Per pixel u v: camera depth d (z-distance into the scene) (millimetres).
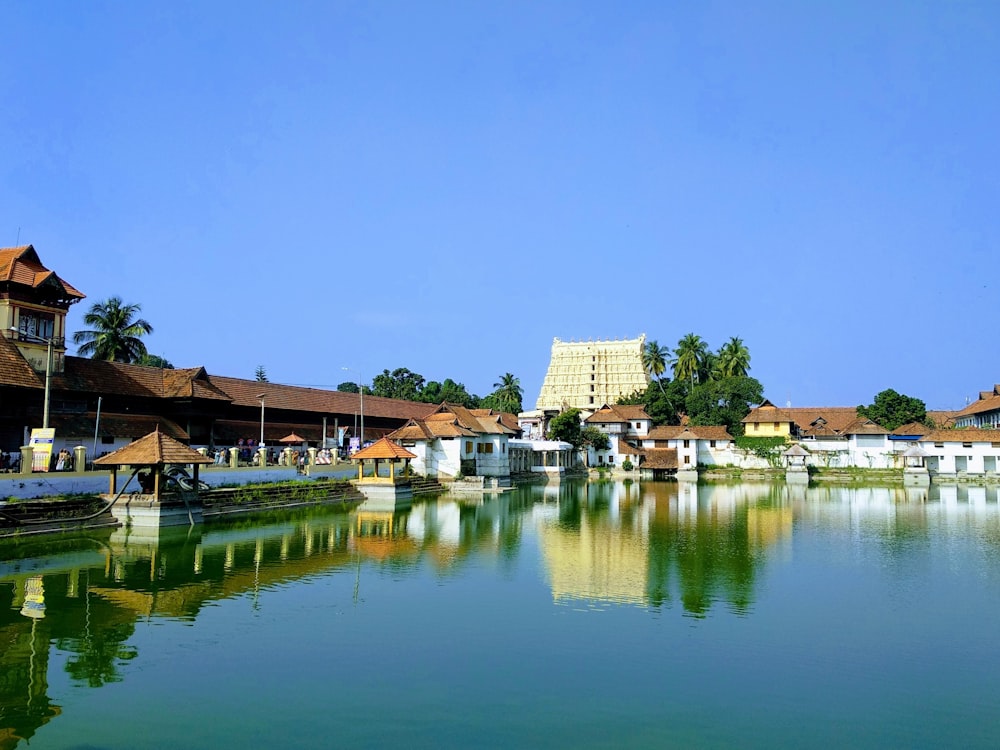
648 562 32375
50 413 50156
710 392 124688
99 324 75562
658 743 14836
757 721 15891
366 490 59625
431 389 148250
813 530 43750
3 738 14719
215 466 50531
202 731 15102
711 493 75125
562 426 111125
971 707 16734
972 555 34844
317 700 16625
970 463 95375
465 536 39375
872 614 24000
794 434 116938
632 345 148875
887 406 123562
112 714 15828
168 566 29719
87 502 37562
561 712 16172
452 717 15859
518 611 23781
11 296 49594
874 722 15930
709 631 21969
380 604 24391
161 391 60906
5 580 27016
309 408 79625
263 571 29000
